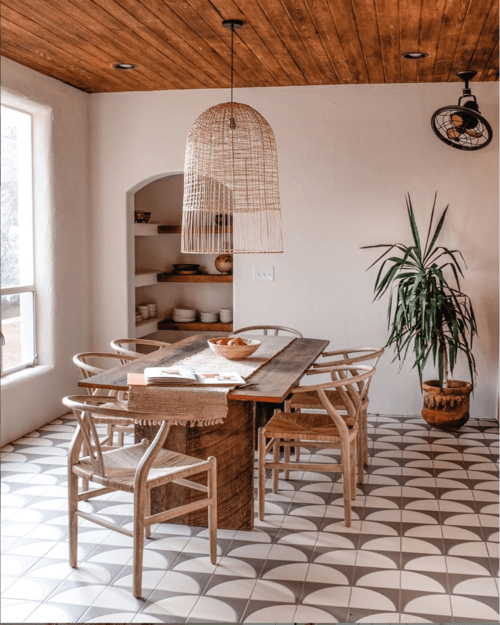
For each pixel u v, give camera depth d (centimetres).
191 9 378
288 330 545
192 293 723
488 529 355
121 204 613
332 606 281
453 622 270
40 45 452
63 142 569
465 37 425
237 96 584
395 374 580
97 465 300
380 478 430
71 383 592
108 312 623
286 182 583
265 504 389
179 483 326
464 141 546
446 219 562
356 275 580
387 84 561
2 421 489
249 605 281
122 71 526
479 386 569
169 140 599
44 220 553
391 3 366
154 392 328
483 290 562
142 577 304
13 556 323
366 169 571
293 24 403
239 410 349
